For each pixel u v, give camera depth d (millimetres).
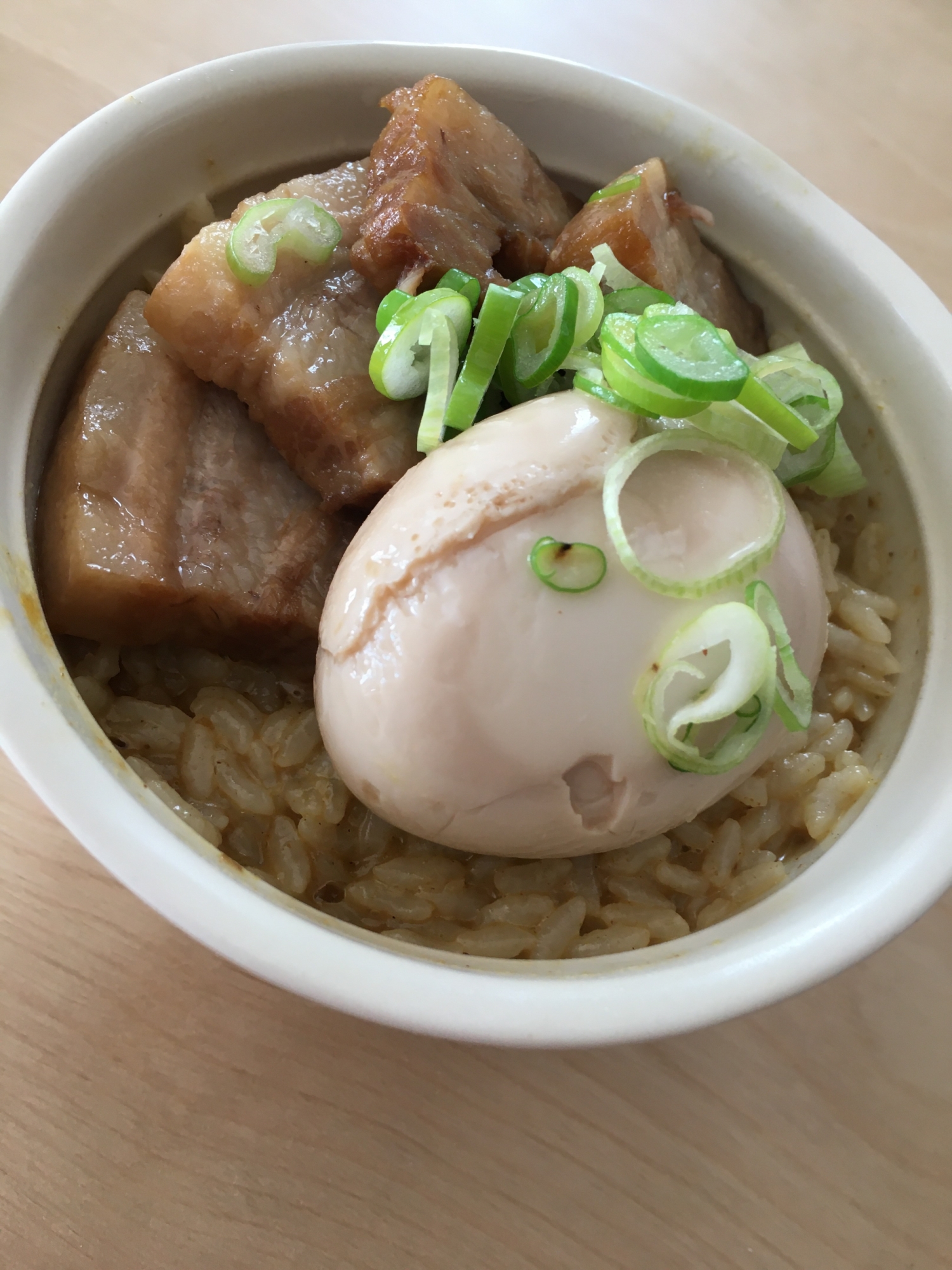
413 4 173
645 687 98
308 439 119
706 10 184
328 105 132
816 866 113
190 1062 109
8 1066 107
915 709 123
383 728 100
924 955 126
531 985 88
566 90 136
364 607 100
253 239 113
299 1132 108
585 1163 112
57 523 110
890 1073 121
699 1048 118
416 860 118
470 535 97
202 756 116
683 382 100
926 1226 115
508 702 97
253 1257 104
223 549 118
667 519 101
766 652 97
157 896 83
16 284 106
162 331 115
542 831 103
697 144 138
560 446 100
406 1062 113
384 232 115
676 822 108
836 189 172
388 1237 106
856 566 140
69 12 157
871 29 189
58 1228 102
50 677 94
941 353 128
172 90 120
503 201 128
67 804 85
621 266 123
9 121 149
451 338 112
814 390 125
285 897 96
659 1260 110
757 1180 114
